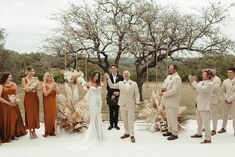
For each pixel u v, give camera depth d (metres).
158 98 10.34
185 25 16.77
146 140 8.95
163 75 16.86
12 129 8.66
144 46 15.90
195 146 8.25
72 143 8.56
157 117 9.99
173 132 9.02
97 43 16.78
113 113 10.24
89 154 7.61
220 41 17.14
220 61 17.69
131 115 8.82
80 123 9.61
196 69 17.84
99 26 17.20
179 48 16.83
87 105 9.68
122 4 17.12
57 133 9.27
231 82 9.40
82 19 17.19
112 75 10.09
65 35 17.06
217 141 8.78
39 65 17.73
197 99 8.55
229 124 11.15
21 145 8.41
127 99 8.85
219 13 16.95
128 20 17.19
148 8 16.78
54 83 9.21
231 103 9.35
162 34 16.33
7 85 8.69
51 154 7.62
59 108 9.74
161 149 7.99
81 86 9.91
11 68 29.66
